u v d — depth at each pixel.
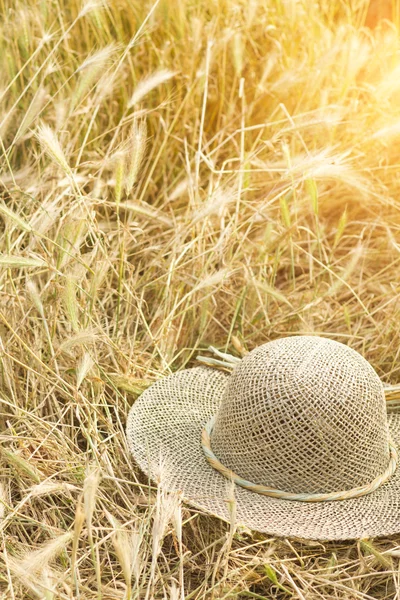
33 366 1.51
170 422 1.38
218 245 1.64
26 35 1.79
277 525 1.23
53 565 1.28
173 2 1.88
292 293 1.73
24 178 1.73
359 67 1.87
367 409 1.28
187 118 1.85
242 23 1.93
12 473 1.39
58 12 1.80
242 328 1.65
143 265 1.77
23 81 1.83
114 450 1.44
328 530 1.22
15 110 1.82
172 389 1.43
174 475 1.30
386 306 1.73
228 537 1.24
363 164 1.89
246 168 1.73
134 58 1.89
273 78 1.95
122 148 1.51
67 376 1.51
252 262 1.77
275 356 1.30
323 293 1.71
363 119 1.91
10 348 1.51
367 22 2.19
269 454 1.27
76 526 1.12
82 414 1.49
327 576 1.28
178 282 1.68
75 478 1.37
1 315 1.40
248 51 1.97
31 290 1.44
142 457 1.32
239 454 1.29
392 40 1.98
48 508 1.36
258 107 1.95
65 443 1.39
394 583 1.28
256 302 1.69
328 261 1.69
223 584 1.25
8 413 1.47
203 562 1.33
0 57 1.81
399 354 1.61
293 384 1.27
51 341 1.48
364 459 1.28
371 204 1.89
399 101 1.94
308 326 1.65
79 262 1.51
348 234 1.89
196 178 1.72
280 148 1.83
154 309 1.68
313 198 1.58
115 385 1.51
